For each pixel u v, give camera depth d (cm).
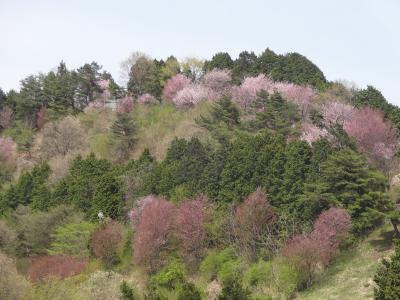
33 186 5184
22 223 4244
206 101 5856
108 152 5659
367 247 2825
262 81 5666
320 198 2930
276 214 3094
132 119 6056
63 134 6153
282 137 3841
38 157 6228
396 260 1780
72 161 5322
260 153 3541
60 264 3262
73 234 3691
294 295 2550
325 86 5672
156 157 5147
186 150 4238
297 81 5862
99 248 3434
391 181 3384
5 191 5472
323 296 2444
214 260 2966
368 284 2389
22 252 4100
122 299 2030
